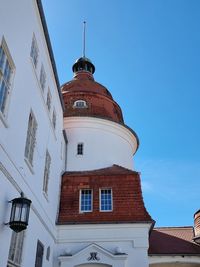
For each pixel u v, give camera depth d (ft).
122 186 60.13
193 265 73.31
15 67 34.01
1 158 29.78
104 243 54.08
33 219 41.34
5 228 30.53
